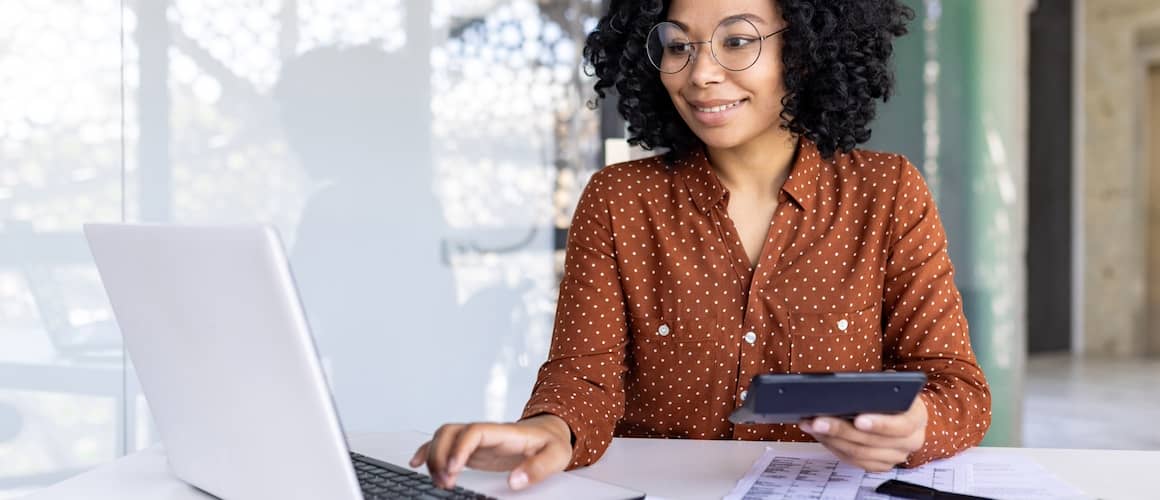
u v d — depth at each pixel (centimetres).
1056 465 116
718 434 141
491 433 101
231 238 79
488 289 306
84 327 257
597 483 104
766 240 139
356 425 293
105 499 104
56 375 255
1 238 249
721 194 140
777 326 139
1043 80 912
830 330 139
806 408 96
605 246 142
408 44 296
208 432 96
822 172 142
